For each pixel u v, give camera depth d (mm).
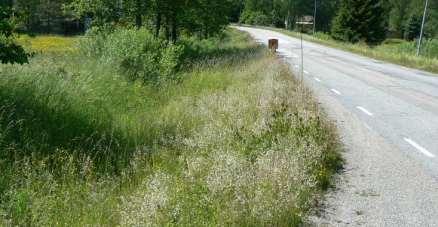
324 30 126000
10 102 6914
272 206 5062
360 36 75812
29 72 8586
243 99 10477
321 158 7121
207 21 27969
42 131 6445
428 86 18656
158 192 4953
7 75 7895
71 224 4504
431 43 46062
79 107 7914
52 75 9180
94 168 5887
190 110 9578
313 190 6062
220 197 5102
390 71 24750
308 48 44156
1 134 5832
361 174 7008
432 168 7465
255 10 135500
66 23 58969
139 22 24266
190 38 32125
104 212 4789
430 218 5496
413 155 8188
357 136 9453
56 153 5914
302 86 13273
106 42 15219
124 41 14562
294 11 125000
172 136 7590
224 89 13328
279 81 13812
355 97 14719
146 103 10570
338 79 19594
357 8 75438
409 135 9727
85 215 4664
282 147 7047
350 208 5691
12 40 7414
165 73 13977
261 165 6031
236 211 4859
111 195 5219
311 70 22812
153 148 6926
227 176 5457
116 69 12469
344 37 76375
